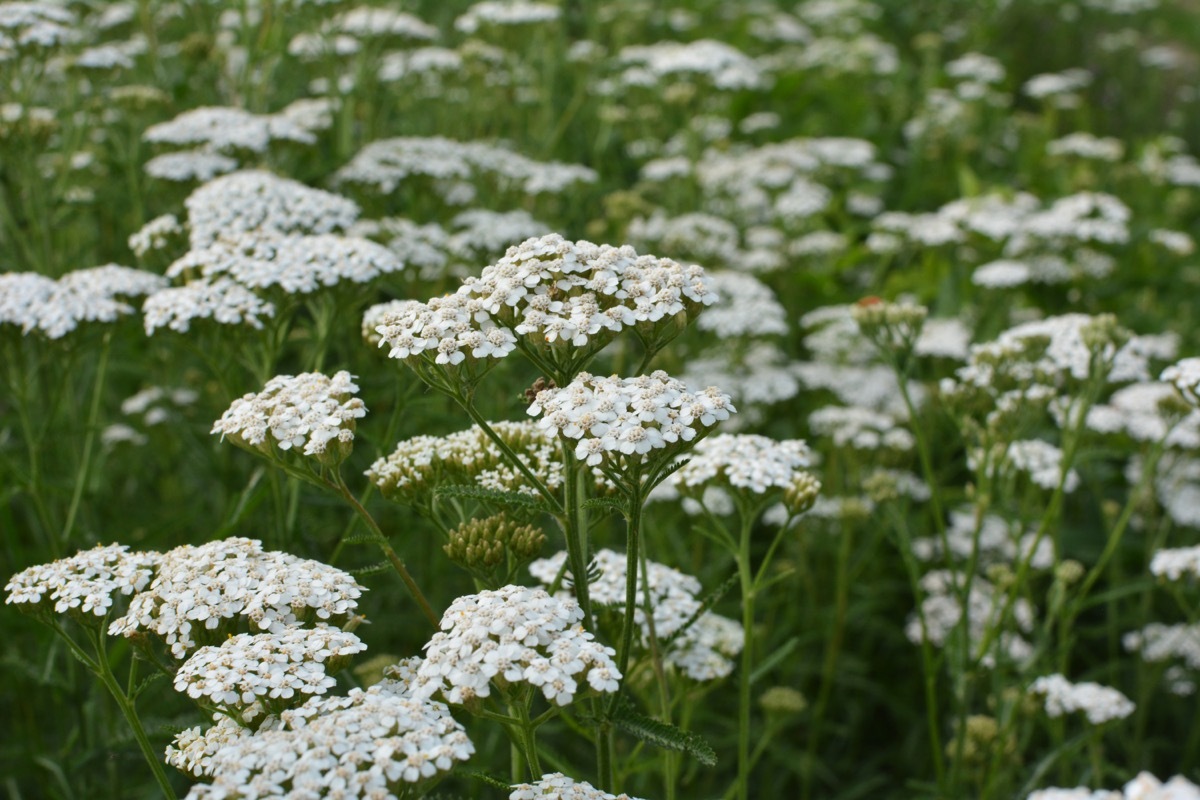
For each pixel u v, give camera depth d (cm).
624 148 177
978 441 101
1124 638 110
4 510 96
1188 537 122
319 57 143
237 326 92
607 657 73
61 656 97
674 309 77
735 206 161
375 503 103
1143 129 252
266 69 125
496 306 78
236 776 71
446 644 74
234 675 73
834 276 162
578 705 82
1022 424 94
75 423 104
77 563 78
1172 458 120
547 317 77
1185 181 184
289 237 94
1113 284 154
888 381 126
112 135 121
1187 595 114
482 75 148
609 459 76
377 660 87
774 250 150
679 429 75
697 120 159
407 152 119
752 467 85
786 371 131
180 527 103
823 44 231
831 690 112
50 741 103
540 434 84
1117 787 104
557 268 78
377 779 70
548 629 74
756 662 104
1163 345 134
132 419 116
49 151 130
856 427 113
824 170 175
